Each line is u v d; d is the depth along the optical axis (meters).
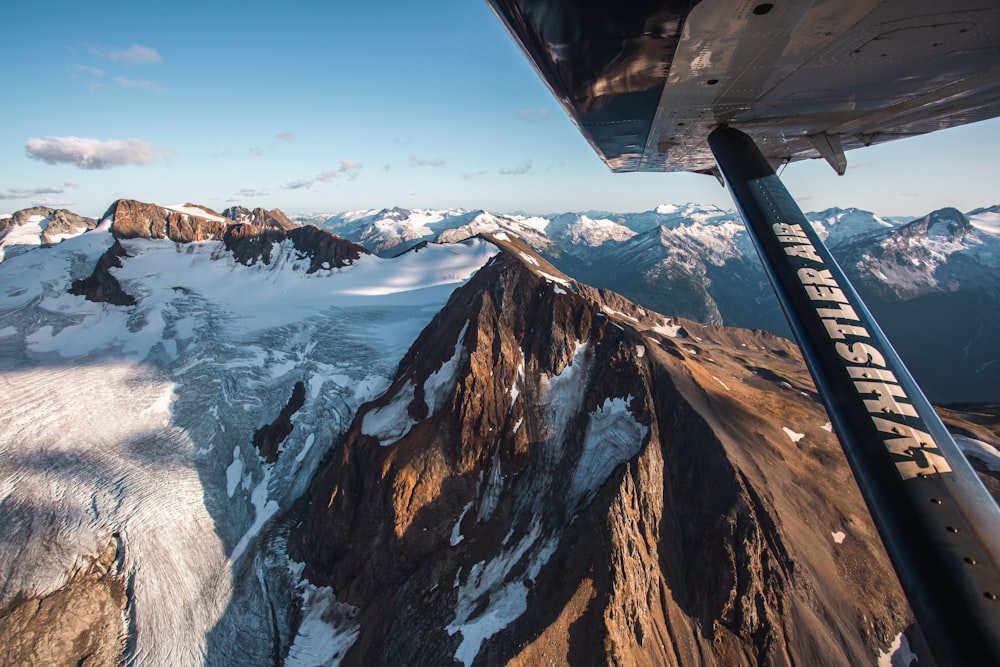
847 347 5.75
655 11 5.55
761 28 5.77
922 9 5.30
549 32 6.25
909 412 5.19
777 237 7.08
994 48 6.39
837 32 5.86
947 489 4.64
